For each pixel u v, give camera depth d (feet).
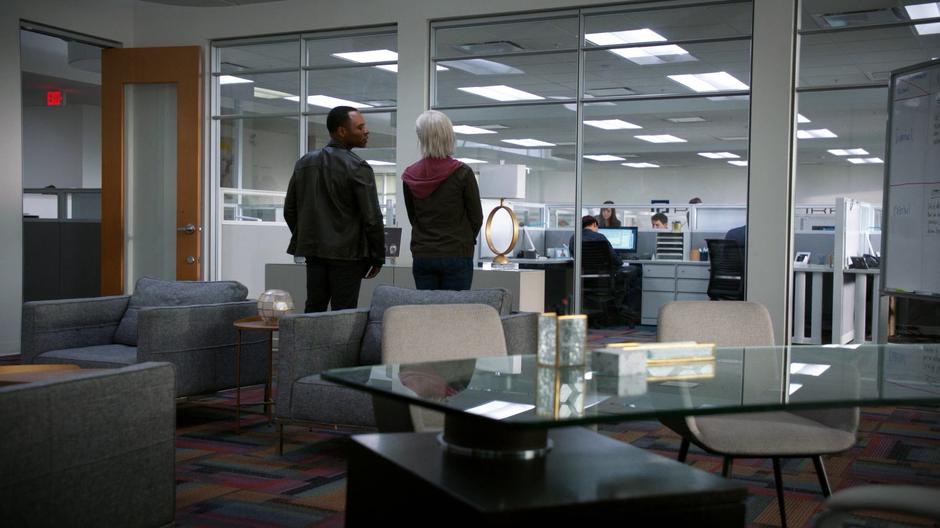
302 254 15.03
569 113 23.67
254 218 27.09
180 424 15.01
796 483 11.61
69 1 25.22
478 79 24.48
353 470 5.72
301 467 12.17
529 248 32.53
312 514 10.05
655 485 4.81
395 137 25.16
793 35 21.08
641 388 6.04
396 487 5.17
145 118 26.76
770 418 8.66
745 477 11.89
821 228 28.09
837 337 26.45
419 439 5.78
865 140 22.63
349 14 25.29
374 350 13.10
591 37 23.20
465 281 14.96
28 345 15.26
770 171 21.26
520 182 21.58
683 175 27.78
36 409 6.93
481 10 23.85
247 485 11.25
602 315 26.30
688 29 22.16
